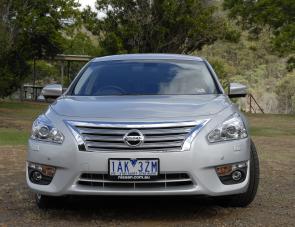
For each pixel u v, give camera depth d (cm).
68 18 3328
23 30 3195
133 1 3036
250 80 6291
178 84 631
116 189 505
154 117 511
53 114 546
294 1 2747
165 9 2931
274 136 1623
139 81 635
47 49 3512
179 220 542
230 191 518
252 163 565
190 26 3000
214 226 520
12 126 1753
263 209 594
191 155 503
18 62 3334
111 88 625
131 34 3006
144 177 500
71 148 511
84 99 585
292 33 2756
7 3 3038
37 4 3212
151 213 571
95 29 3083
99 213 571
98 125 508
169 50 3106
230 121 528
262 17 2847
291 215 568
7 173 823
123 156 500
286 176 830
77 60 4066
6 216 558
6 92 3306
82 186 511
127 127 504
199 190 506
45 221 538
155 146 502
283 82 5800
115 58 695
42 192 527
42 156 526
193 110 530
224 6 3122
